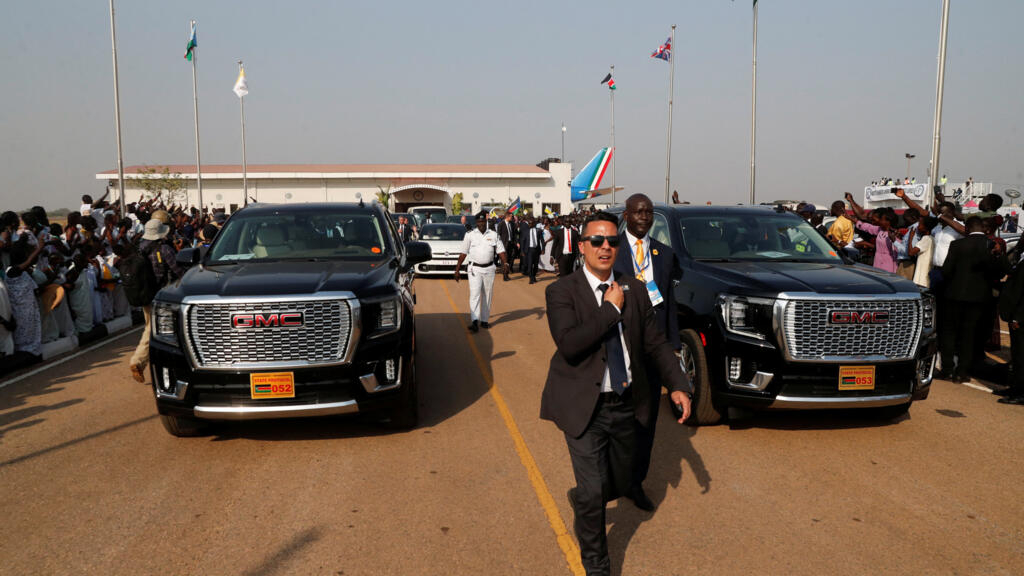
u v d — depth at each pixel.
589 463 2.98
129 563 3.32
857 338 4.86
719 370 5.14
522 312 12.07
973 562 3.31
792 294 4.84
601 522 2.95
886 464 4.62
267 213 6.51
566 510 3.90
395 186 58.22
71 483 4.33
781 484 4.29
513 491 4.17
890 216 9.05
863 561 3.32
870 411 5.58
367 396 4.80
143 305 6.37
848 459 4.72
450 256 18.05
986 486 4.24
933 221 8.09
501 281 18.19
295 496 4.10
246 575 3.20
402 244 6.88
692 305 5.53
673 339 4.25
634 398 3.11
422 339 9.32
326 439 5.15
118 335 9.97
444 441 5.09
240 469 4.55
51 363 7.93
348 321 4.69
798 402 4.86
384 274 5.32
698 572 3.22
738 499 4.06
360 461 4.69
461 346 8.82
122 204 20.56
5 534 3.63
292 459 4.73
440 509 3.91
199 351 4.61
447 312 11.94
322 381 4.68
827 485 4.26
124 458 4.78
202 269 5.51
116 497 4.11
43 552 3.43
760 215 6.65
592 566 2.96
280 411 4.64
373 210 6.79
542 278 19.00
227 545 3.49
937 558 3.35
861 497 4.08
